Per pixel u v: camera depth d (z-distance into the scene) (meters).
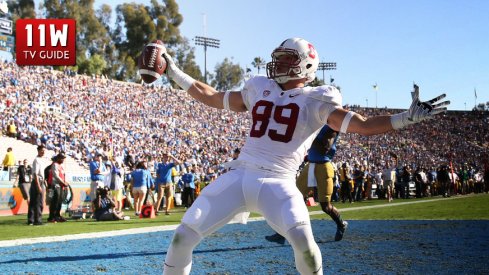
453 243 7.09
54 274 5.18
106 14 83.25
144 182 14.91
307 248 2.96
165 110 51.62
